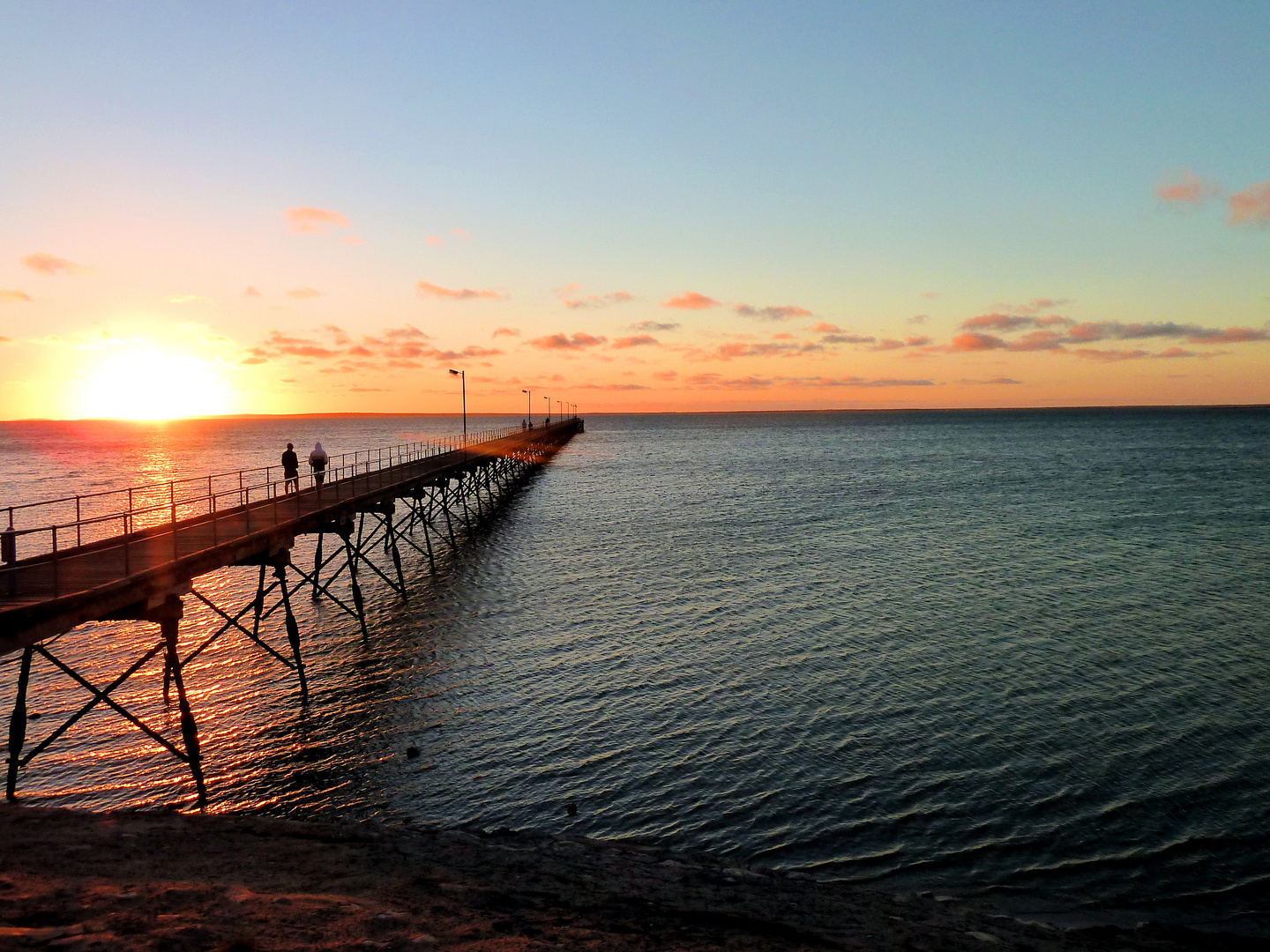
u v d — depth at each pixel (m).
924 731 18.89
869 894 12.60
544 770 17.14
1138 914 12.32
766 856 13.98
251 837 12.27
